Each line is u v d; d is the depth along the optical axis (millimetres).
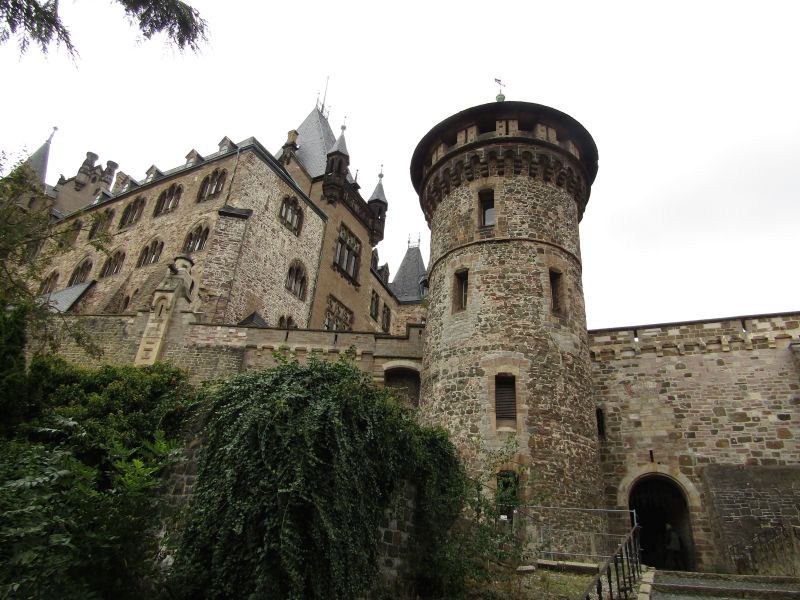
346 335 25625
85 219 44844
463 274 21547
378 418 11078
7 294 19969
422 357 23688
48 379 14102
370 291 50156
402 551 11578
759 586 12617
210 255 33375
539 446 17500
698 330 22406
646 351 22672
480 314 20109
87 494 8430
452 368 19672
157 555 9172
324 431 10016
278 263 37312
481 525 12406
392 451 11250
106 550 8117
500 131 23391
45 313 21359
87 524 8094
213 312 31641
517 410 18062
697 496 19938
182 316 26953
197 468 10836
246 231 34719
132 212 42219
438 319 21281
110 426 12195
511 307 19984
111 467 11508
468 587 11805
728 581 13602
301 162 48844
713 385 21422
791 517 18312
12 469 8617
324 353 25266
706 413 21094
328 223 44250
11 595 6965
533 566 13312
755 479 19312
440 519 12359
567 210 22859
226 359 25781
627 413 21891
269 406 10008
